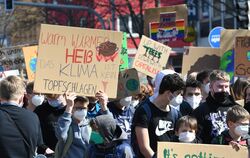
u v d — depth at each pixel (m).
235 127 11.90
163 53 19.52
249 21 33.88
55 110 14.51
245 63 18.16
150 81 19.86
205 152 10.95
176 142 11.24
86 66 13.15
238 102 15.06
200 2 68.75
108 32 13.23
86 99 13.30
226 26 68.31
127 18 65.81
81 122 13.44
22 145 11.86
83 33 13.13
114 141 12.62
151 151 11.92
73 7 47.44
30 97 14.87
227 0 62.16
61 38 13.02
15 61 20.86
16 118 11.84
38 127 12.23
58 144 13.12
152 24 25.91
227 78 13.23
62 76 13.02
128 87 15.10
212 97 13.29
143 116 12.11
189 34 51.22
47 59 12.96
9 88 11.92
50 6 46.03
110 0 58.81
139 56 19.41
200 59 20.55
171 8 25.69
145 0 60.75
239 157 10.97
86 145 13.30
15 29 79.12
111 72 13.26
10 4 45.22
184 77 20.12
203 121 13.14
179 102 12.34
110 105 15.16
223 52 20.23
